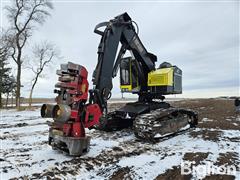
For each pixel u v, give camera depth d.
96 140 6.62
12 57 22.91
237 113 14.04
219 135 7.20
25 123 10.64
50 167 4.28
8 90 25.47
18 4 22.27
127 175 3.94
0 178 3.74
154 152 5.36
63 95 5.01
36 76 25.31
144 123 6.14
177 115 7.44
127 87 7.75
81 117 4.88
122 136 7.19
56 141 5.07
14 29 22.47
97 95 5.38
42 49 25.94
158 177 3.87
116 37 6.03
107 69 5.70
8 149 5.57
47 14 24.08
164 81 7.22
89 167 4.31
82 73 4.86
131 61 7.66
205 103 24.14
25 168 4.22
